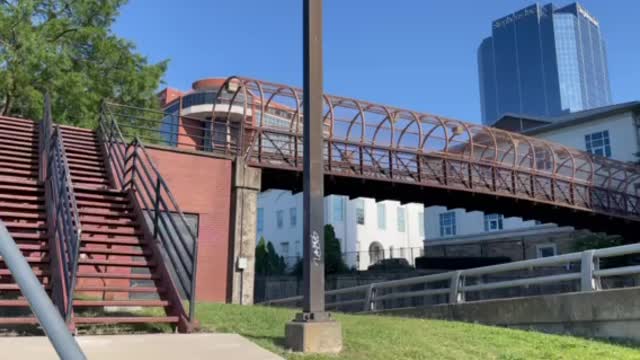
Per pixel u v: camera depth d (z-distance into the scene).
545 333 10.58
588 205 29.78
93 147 16.83
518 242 44.88
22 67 22.47
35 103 22.39
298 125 21.34
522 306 11.86
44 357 5.79
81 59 26.17
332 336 7.28
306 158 7.86
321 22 8.38
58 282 8.34
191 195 18.30
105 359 5.94
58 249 9.21
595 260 11.09
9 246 1.89
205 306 11.74
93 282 14.14
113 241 10.36
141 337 7.27
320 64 8.22
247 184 19.20
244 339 7.32
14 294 9.99
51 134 12.18
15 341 6.54
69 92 23.31
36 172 14.05
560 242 42.59
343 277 39.47
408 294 15.32
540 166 34.06
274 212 62.19
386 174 22.83
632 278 18.86
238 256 18.36
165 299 9.20
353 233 57.97
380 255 57.62
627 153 40.59
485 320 12.70
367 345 7.69
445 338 8.69
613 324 10.22
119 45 26.72
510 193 26.08
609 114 41.75
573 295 10.87
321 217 7.74
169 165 18.16
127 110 26.86
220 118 26.94
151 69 27.31
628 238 36.41
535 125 47.41
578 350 8.46
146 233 10.80
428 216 51.38
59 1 26.42
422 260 43.22
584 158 31.08
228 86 21.45
